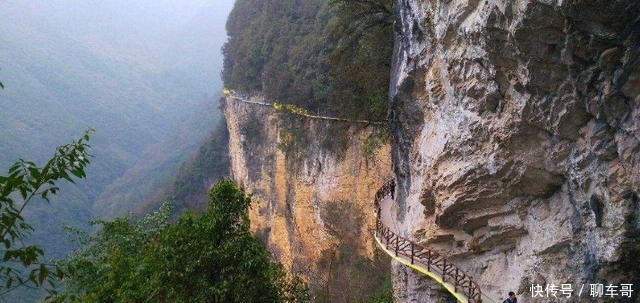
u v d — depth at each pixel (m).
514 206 12.57
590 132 9.66
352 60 26.75
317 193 39.19
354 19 25.53
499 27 9.95
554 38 9.09
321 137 38.66
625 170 9.00
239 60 59.97
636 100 8.42
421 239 15.53
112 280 13.54
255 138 50.59
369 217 33.41
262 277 10.28
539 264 11.62
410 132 17.00
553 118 10.19
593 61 8.84
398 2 16.50
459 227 14.27
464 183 13.13
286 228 44.28
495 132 11.75
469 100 12.48
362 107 27.03
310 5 51.19
